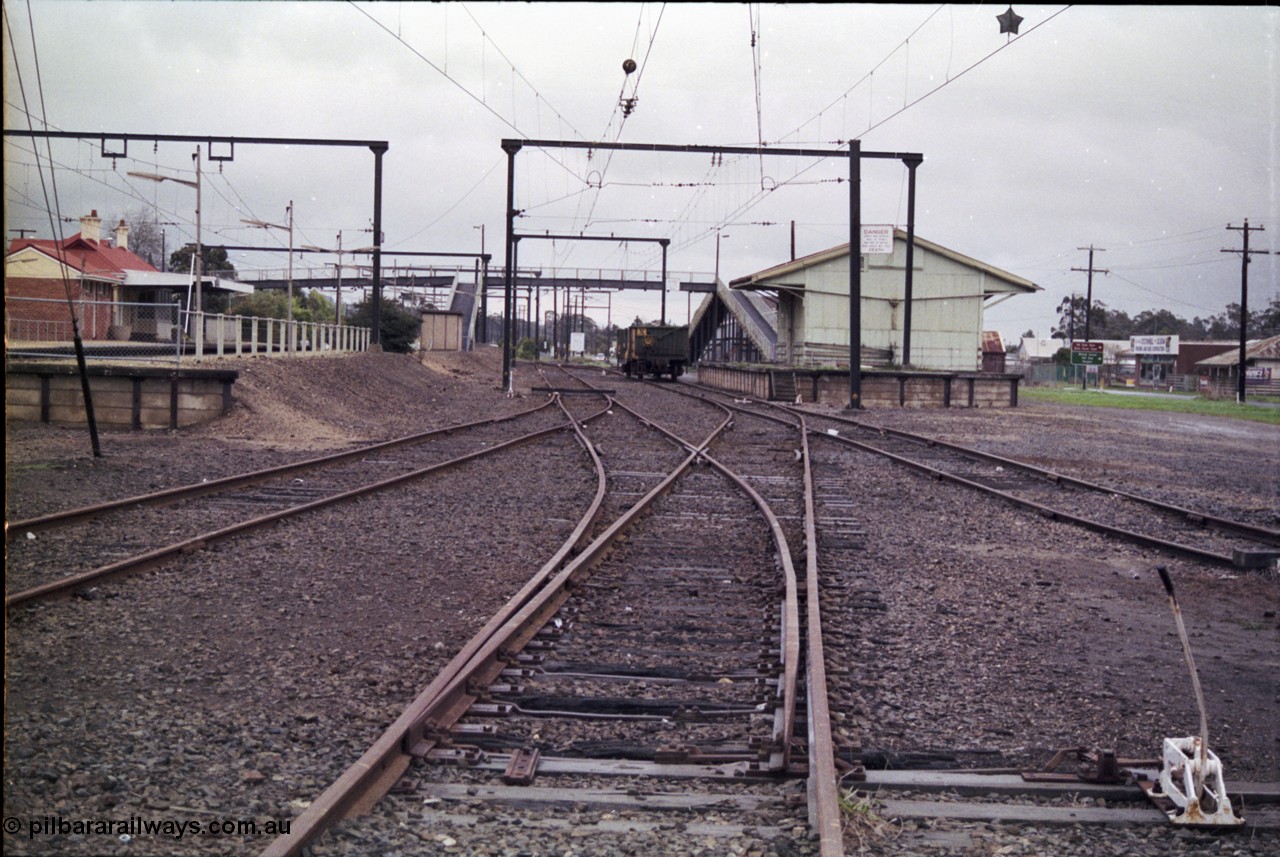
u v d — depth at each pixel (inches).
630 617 316.2
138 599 321.4
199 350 959.6
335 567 377.1
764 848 168.4
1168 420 1578.5
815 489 634.8
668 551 425.1
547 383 2278.5
